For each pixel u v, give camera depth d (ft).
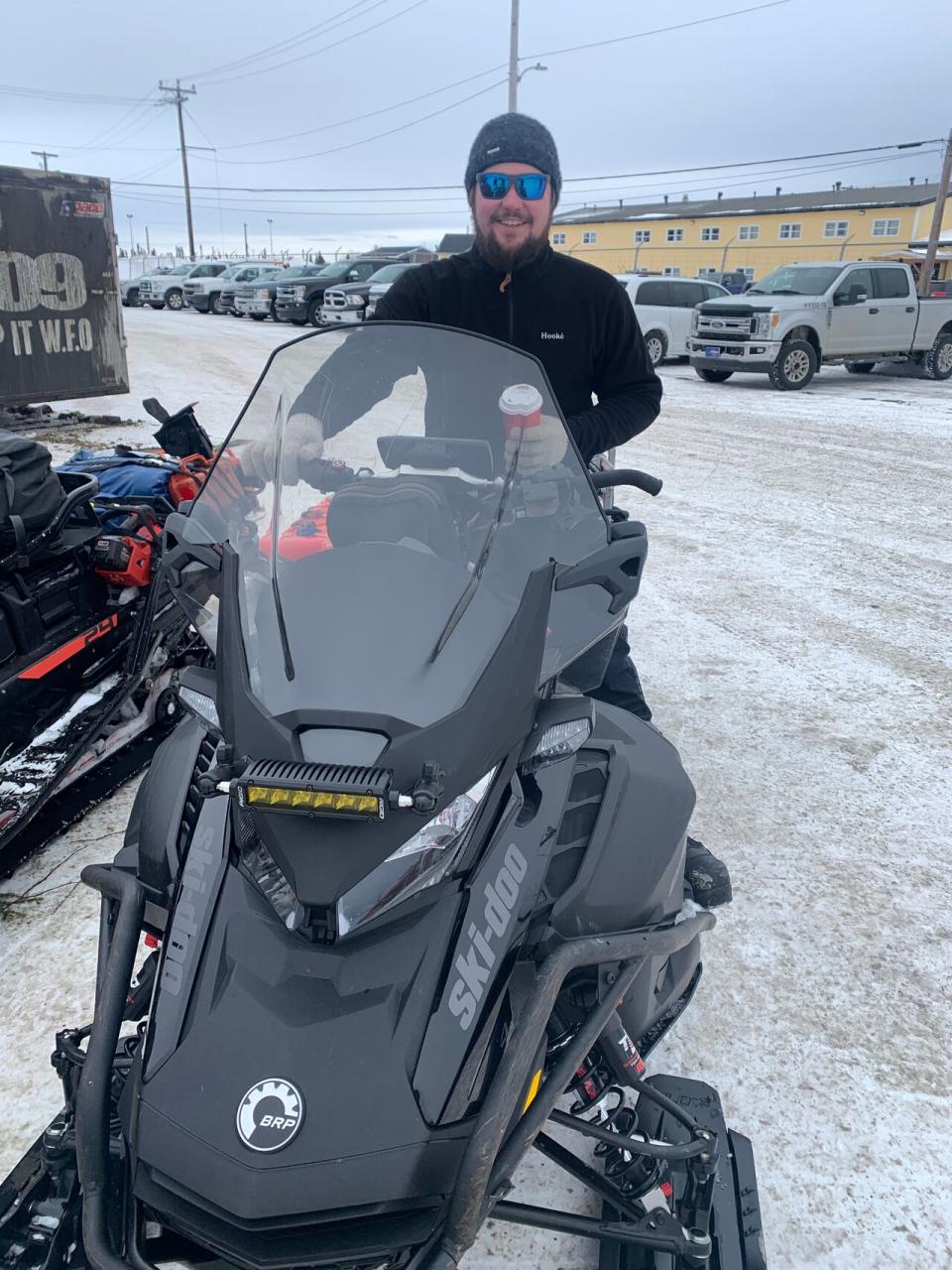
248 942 5.23
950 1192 7.20
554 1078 5.35
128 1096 5.28
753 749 13.65
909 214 183.52
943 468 31.60
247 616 5.92
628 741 7.31
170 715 13.43
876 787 12.72
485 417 7.06
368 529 6.50
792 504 27.07
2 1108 7.72
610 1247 5.94
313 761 5.03
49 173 32.17
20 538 10.43
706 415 42.11
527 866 5.75
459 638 5.69
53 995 8.94
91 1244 4.69
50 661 11.02
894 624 18.43
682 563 21.89
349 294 73.00
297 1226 4.58
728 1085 8.08
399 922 5.23
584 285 10.02
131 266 215.92
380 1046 4.86
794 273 53.88
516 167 9.14
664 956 6.92
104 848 11.20
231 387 45.06
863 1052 8.46
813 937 9.87
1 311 31.73
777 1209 7.02
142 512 12.51
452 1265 4.60
